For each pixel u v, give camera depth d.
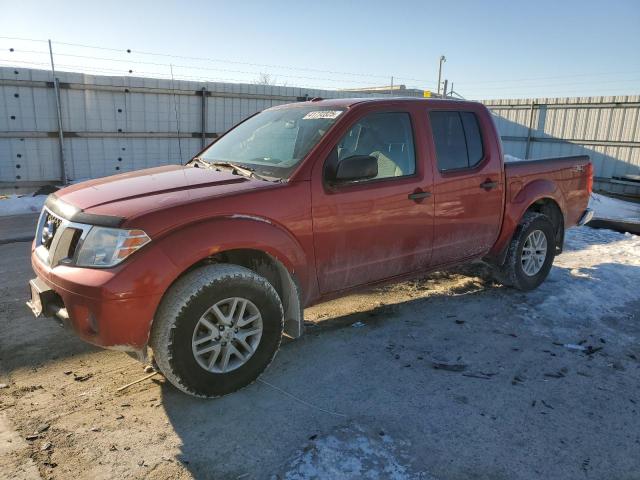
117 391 3.27
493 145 4.74
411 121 4.14
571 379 3.50
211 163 4.12
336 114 3.82
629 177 15.11
